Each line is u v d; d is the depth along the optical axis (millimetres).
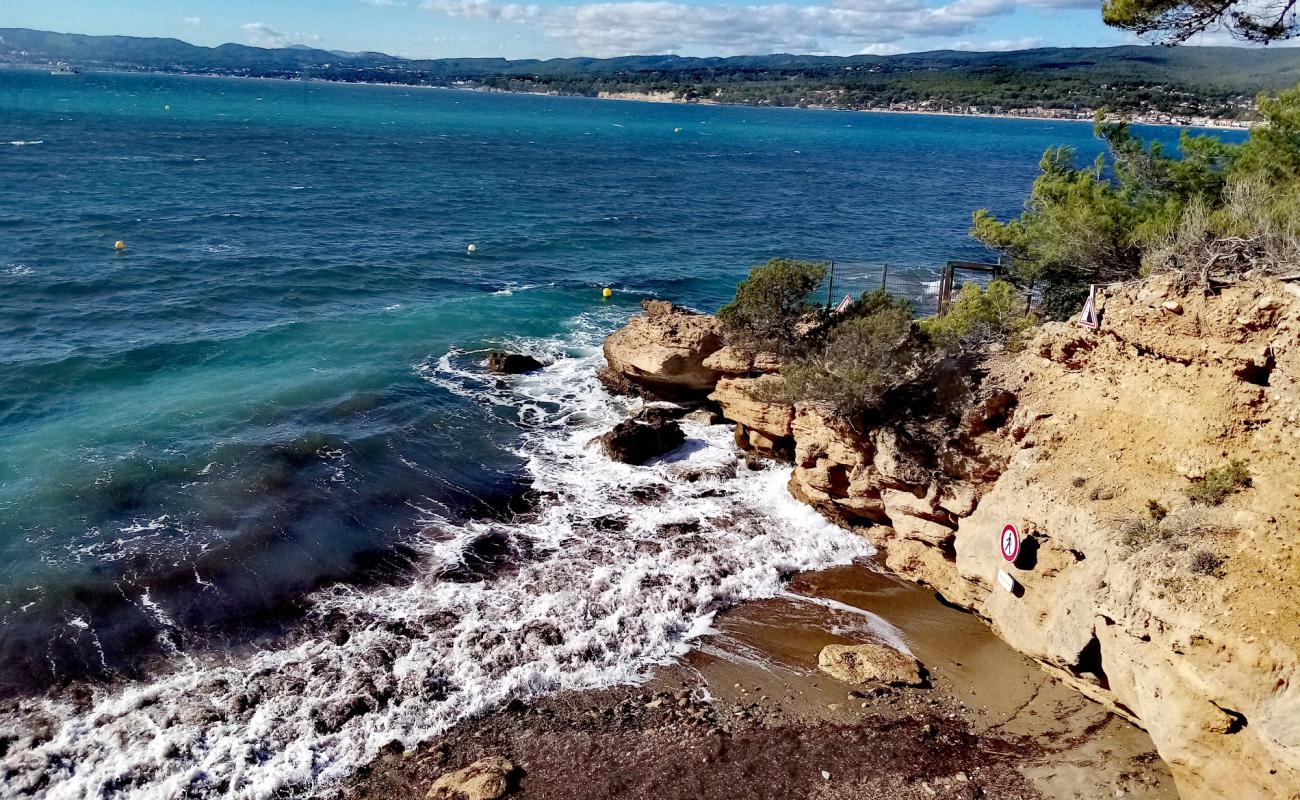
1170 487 15164
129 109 176875
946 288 29625
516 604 19609
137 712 15688
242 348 34844
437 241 58688
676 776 14852
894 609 20375
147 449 25359
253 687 16531
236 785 14383
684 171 119750
